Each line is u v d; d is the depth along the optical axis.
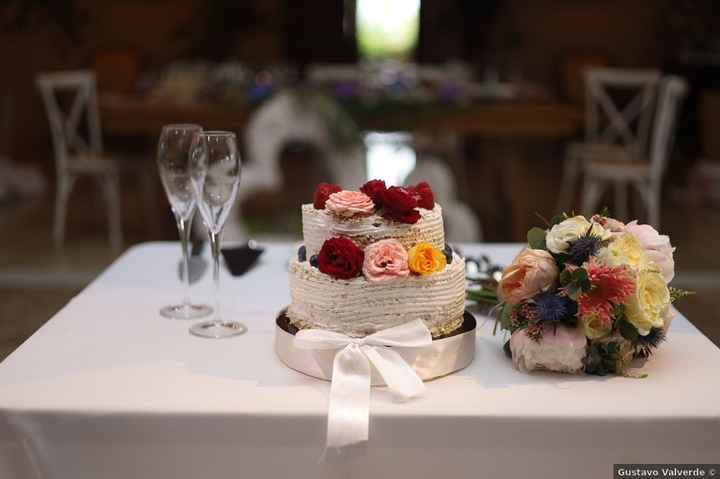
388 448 1.19
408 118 3.90
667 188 6.65
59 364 1.36
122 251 4.89
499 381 1.29
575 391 1.26
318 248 1.35
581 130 7.12
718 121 6.20
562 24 7.90
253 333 1.52
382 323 1.28
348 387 1.21
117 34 7.85
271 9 8.09
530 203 6.11
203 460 1.21
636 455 1.19
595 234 1.32
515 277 1.32
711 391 1.26
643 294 1.27
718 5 7.68
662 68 7.83
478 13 8.05
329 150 3.88
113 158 4.94
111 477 1.22
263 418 1.18
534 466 1.20
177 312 1.62
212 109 4.61
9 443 1.20
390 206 1.32
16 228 5.43
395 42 8.35
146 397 1.23
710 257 4.80
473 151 7.70
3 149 7.14
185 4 7.90
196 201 1.55
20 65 7.57
